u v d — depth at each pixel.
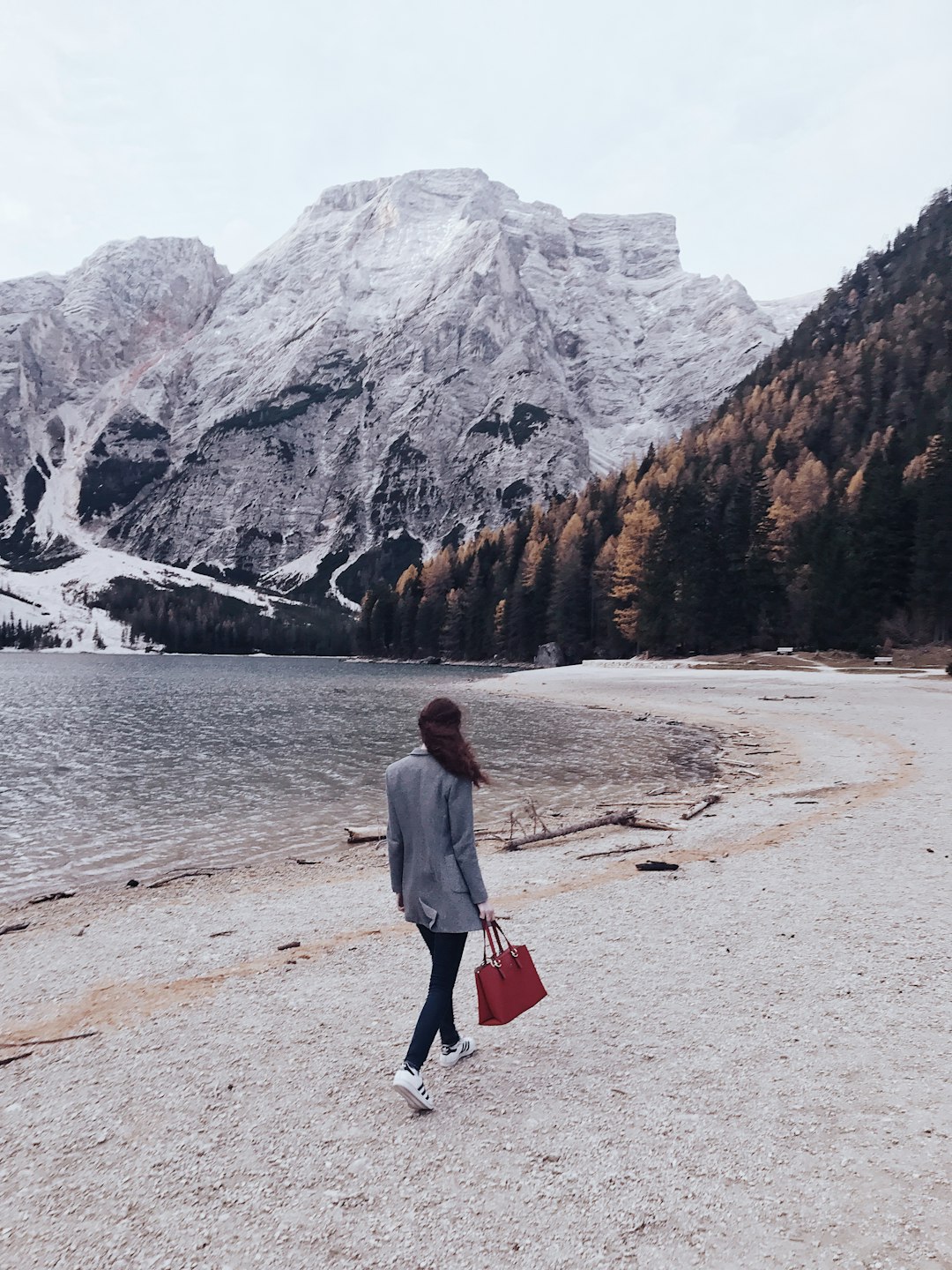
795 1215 3.32
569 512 142.38
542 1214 3.44
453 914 4.38
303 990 6.44
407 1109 4.46
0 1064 5.34
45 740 30.64
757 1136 3.95
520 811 16.17
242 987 6.60
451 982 4.63
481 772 4.54
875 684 48.59
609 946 7.19
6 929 9.44
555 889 9.55
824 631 73.75
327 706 47.38
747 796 15.96
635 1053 5.01
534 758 23.59
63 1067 5.24
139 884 11.78
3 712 43.75
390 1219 3.47
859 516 76.94
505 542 144.00
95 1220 3.57
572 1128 4.15
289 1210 3.57
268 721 38.53
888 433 110.56
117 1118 4.51
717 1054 4.92
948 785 15.53
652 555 87.75
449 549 148.25
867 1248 3.09
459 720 4.59
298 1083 4.82
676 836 12.28
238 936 8.36
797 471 114.75
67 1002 6.64
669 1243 3.21
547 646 113.75
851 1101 4.25
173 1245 3.37
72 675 95.06
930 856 9.99
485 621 131.25
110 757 25.88
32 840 14.77
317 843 14.34
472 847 4.45
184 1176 3.89
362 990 6.39
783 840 11.40
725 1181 3.60
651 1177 3.66
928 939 6.89
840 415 135.62
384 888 10.42
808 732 28.06
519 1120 4.27
